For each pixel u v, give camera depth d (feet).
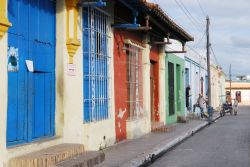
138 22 52.39
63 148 30.86
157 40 65.51
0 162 25.00
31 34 30.71
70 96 34.58
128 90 51.11
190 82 105.29
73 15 34.73
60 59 34.04
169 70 78.59
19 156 27.14
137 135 52.80
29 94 30.25
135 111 53.16
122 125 47.52
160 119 69.26
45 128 32.71
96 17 40.60
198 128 72.69
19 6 29.04
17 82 28.60
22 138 29.17
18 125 28.68
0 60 24.97
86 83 38.32
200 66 125.90
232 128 77.77
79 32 36.17
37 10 31.65
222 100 192.24
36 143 29.60
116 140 45.39
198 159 39.34
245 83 259.39
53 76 33.91
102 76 41.86
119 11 46.52
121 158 36.01
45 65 32.76
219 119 109.60
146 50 57.62
